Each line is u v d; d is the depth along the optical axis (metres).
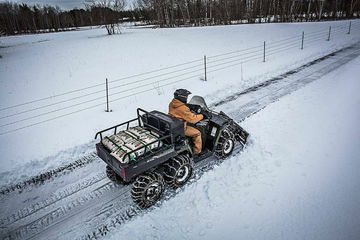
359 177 4.46
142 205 4.19
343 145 5.49
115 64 16.83
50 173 5.42
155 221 4.02
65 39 36.81
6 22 80.62
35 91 12.20
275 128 6.59
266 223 3.80
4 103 10.61
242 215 3.99
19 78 15.10
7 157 6.06
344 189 4.24
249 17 43.50
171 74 13.19
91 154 6.09
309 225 3.67
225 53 17.50
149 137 4.36
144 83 11.95
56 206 4.46
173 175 4.43
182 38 27.09
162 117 4.68
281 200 4.19
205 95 9.42
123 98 9.99
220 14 47.59
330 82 9.50
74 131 7.29
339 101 7.72
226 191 4.53
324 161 5.04
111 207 4.38
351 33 21.31
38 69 17.23
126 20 89.31
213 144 5.24
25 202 4.59
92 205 4.45
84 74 14.83
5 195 4.79
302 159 5.20
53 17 93.06
